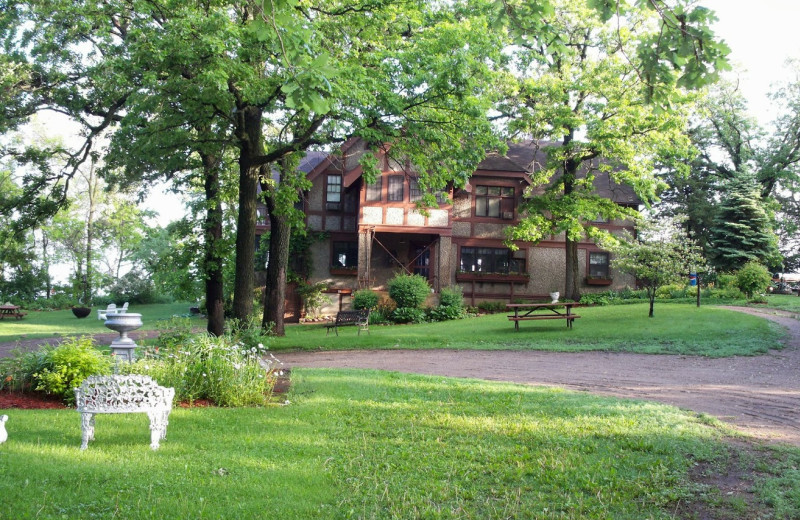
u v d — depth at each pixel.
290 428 8.25
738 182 36.53
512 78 27.97
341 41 18.41
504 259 35.78
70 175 22.86
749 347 18.22
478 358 18.38
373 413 9.35
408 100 18.09
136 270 57.94
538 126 28.62
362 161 17.44
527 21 5.41
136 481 5.66
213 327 23.61
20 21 19.12
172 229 24.38
